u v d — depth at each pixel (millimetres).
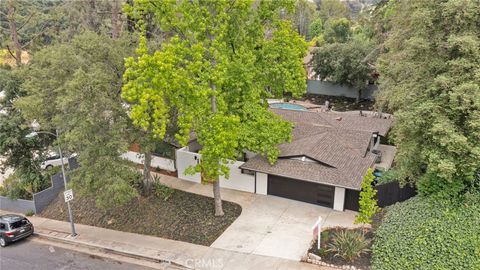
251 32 20953
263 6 20719
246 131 20859
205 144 18469
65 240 21609
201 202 23422
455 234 15625
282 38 21234
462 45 15516
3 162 26844
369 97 45062
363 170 22234
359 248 17078
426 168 18766
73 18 41344
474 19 15867
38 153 27203
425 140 17203
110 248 20031
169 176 27500
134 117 16219
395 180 20719
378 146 29047
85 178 19797
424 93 17188
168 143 23625
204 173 21750
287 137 22656
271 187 23766
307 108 42531
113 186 19188
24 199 26641
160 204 23375
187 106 17953
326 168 22375
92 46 20062
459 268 14758
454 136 15281
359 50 41344
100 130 20078
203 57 19594
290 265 17000
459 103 15750
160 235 20844
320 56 44094
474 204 16656
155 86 16750
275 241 18969
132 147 29500
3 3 37469
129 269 18141
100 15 40469
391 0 28844
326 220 20594
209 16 18531
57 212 25453
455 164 16016
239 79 19766
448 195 17328
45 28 40906
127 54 21156
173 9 18516
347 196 21547
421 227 16453
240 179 24641
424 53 17641
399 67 18469
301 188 22750
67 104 18547
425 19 16625
